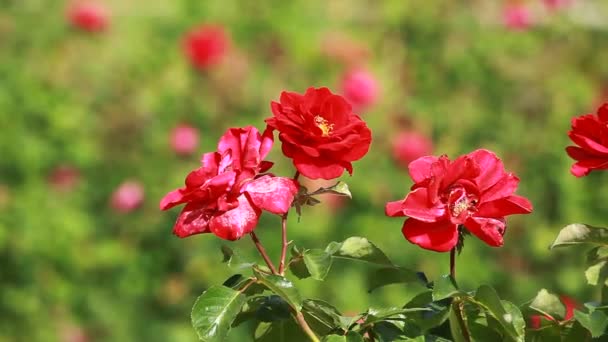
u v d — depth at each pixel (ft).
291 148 7.59
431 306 7.70
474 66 25.26
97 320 22.72
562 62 26.09
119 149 24.07
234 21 24.79
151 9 25.93
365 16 25.82
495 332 7.65
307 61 24.35
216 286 7.43
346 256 8.07
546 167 24.02
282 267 7.71
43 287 22.57
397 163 23.22
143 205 23.45
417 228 7.38
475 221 7.24
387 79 24.71
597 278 8.40
